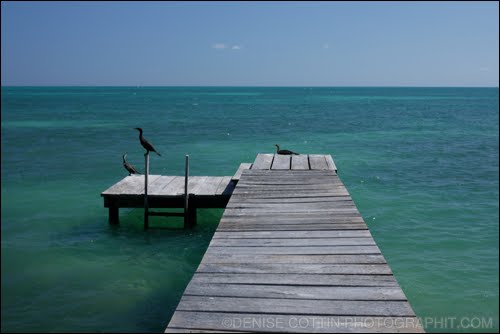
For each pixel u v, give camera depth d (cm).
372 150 2970
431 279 962
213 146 3144
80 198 1641
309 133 4009
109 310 827
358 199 1638
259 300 536
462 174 2141
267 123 5050
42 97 14162
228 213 915
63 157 2608
